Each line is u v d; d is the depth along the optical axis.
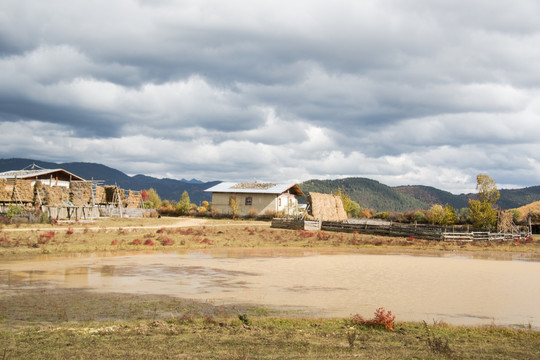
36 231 33.75
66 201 56.25
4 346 9.35
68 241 30.20
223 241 35.53
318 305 14.61
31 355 8.76
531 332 11.75
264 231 44.09
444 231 44.22
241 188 69.06
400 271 22.55
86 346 9.47
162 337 10.34
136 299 14.74
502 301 15.85
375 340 10.62
